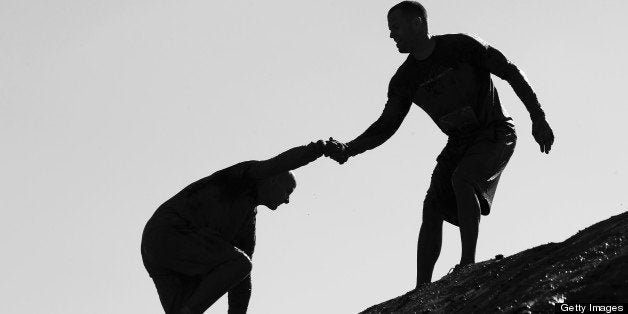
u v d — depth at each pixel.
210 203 10.23
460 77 11.16
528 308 7.60
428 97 11.30
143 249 10.31
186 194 10.27
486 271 9.46
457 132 11.27
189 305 9.95
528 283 8.23
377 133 11.35
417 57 11.29
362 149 11.26
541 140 11.10
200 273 10.10
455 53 11.16
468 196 10.92
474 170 11.02
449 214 11.45
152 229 10.20
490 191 11.12
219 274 10.05
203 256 10.09
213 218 10.23
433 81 11.23
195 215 10.20
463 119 11.18
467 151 11.19
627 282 7.39
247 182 10.32
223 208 10.25
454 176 11.06
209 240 10.14
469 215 10.87
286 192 10.49
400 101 11.42
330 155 10.62
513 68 11.18
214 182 10.30
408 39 11.21
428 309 9.12
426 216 11.52
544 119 11.13
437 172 11.45
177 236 10.12
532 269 8.59
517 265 9.03
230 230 10.30
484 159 11.06
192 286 10.21
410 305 9.55
